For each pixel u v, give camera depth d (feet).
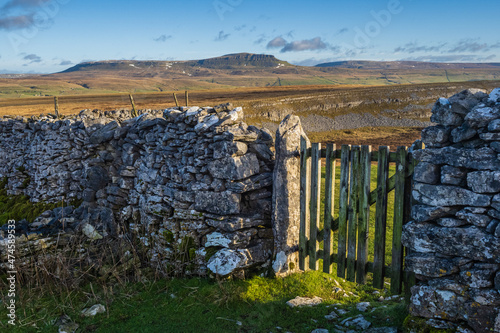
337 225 19.83
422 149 14.75
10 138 47.16
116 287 21.21
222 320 17.40
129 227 27.68
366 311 17.97
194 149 23.58
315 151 20.22
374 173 49.49
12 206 41.68
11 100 273.95
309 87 332.80
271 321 17.33
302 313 17.85
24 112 163.63
